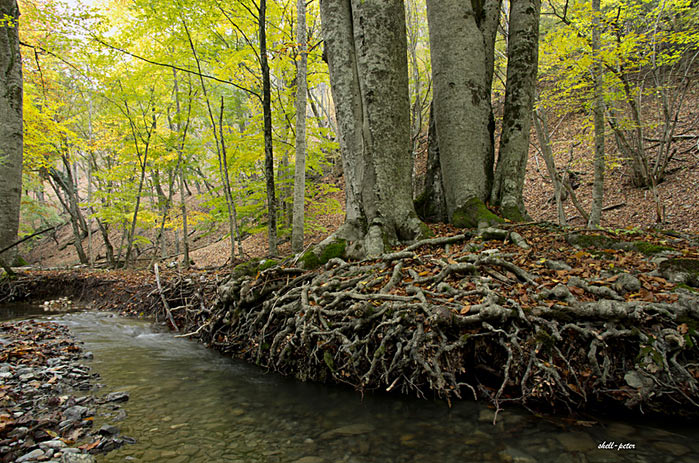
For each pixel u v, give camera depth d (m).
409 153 6.22
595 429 2.89
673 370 2.97
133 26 10.18
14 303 11.01
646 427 2.91
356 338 3.88
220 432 3.06
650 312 3.19
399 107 6.02
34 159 14.35
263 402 3.72
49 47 11.14
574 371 3.12
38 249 31.72
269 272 5.50
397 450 2.72
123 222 15.46
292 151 11.91
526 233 5.53
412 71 17.22
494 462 2.51
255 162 12.47
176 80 12.84
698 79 14.81
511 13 7.29
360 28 5.93
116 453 2.70
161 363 5.16
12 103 10.80
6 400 3.48
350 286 4.63
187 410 3.52
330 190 12.31
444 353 3.45
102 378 4.43
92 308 10.38
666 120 10.83
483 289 3.73
